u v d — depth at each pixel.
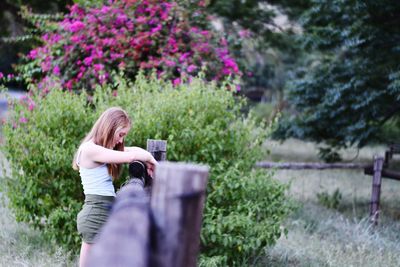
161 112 5.18
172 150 4.97
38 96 5.64
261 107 23.25
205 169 1.41
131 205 1.25
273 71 23.12
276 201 5.38
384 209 8.97
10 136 5.34
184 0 8.15
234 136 5.29
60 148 5.20
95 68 7.21
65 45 7.69
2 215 6.69
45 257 5.20
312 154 15.96
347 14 9.20
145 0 7.74
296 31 14.73
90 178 3.78
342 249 6.41
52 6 13.05
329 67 10.18
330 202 8.80
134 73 7.76
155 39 7.73
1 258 5.08
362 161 14.38
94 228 3.75
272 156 14.91
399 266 5.77
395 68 8.98
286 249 6.02
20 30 14.41
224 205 5.21
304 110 10.85
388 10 8.70
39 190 5.32
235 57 10.63
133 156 3.54
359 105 9.05
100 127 3.81
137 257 1.09
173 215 1.35
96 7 7.83
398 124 11.52
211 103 5.36
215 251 4.95
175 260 1.35
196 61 7.86
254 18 14.09
